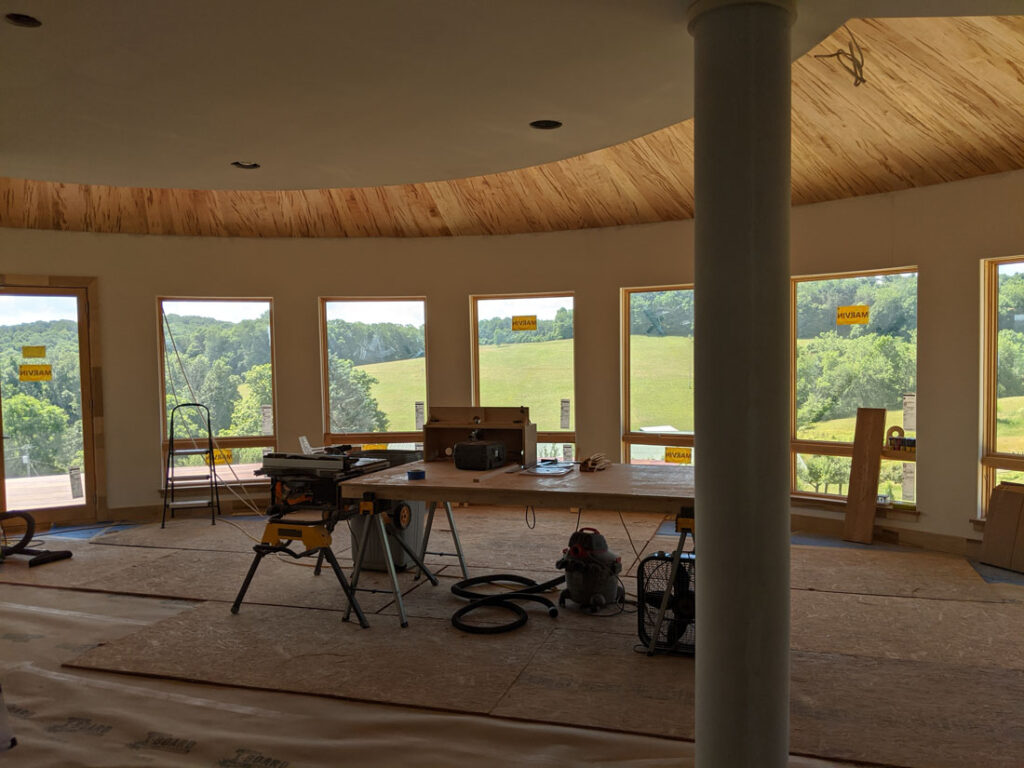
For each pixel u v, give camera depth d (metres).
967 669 3.46
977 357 5.28
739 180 2.31
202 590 4.79
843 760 2.70
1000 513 5.16
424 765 2.70
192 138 4.12
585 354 7.14
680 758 2.70
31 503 6.71
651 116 3.85
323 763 2.72
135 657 3.69
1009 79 4.26
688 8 2.59
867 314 5.97
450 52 3.04
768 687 2.37
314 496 4.44
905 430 5.79
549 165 6.43
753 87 2.30
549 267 7.19
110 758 2.75
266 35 2.87
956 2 2.56
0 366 6.60
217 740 2.87
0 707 2.80
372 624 4.16
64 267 6.71
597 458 4.61
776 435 2.35
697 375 2.43
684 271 6.69
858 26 4.21
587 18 2.73
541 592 4.61
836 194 5.91
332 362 7.52
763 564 2.35
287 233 7.28
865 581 4.82
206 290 7.14
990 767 2.63
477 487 3.99
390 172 4.89
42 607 4.50
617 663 3.58
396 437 7.54
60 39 2.87
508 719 3.02
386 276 7.42
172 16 2.69
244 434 7.39
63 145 4.21
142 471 7.02
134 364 6.96
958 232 5.32
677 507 3.61
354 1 2.59
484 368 7.54
